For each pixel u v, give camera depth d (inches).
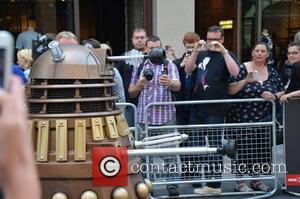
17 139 35.6
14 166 35.7
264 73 232.8
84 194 113.0
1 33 40.4
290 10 436.8
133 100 237.6
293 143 230.7
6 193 35.9
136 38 250.5
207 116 228.4
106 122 117.8
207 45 223.5
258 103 231.0
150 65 231.1
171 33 391.5
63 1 388.8
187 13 394.3
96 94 118.6
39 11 385.4
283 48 432.5
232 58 223.1
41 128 115.2
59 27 390.0
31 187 36.1
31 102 117.7
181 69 238.2
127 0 403.9
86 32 398.0
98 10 399.2
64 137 114.2
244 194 238.2
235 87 228.5
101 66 120.6
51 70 115.9
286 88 235.0
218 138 229.0
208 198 233.8
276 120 237.5
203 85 226.5
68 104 116.3
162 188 238.8
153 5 393.4
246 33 432.8
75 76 115.6
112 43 406.9
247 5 429.7
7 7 380.2
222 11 421.4
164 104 222.7
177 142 134.3
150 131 225.5
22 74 190.1
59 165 113.6
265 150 233.6
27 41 379.9
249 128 230.5
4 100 35.9
